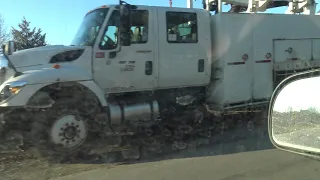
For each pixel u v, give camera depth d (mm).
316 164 5301
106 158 5977
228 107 7918
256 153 6059
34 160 5906
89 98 6504
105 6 7180
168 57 7465
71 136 6262
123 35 6988
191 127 7883
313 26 8992
